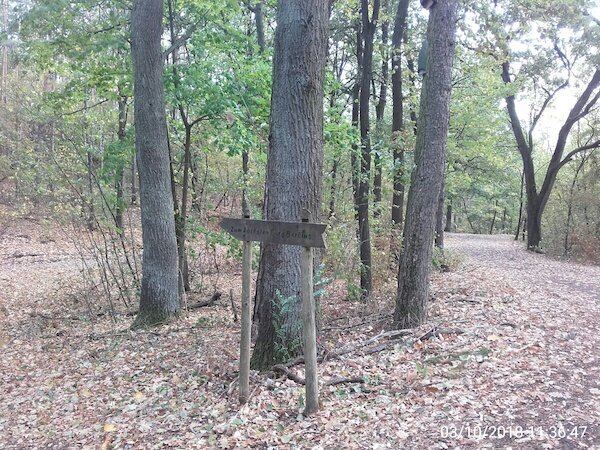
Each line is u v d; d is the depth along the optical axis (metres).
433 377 4.93
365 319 7.89
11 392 6.17
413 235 6.90
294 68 5.38
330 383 4.98
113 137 14.66
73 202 11.73
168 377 6.03
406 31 13.08
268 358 5.61
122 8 9.68
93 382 6.21
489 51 12.08
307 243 4.29
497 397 4.37
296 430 4.14
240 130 8.84
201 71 9.11
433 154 6.77
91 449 4.41
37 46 9.39
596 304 8.27
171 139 11.62
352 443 3.83
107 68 9.98
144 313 8.80
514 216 42.75
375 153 9.75
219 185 12.76
